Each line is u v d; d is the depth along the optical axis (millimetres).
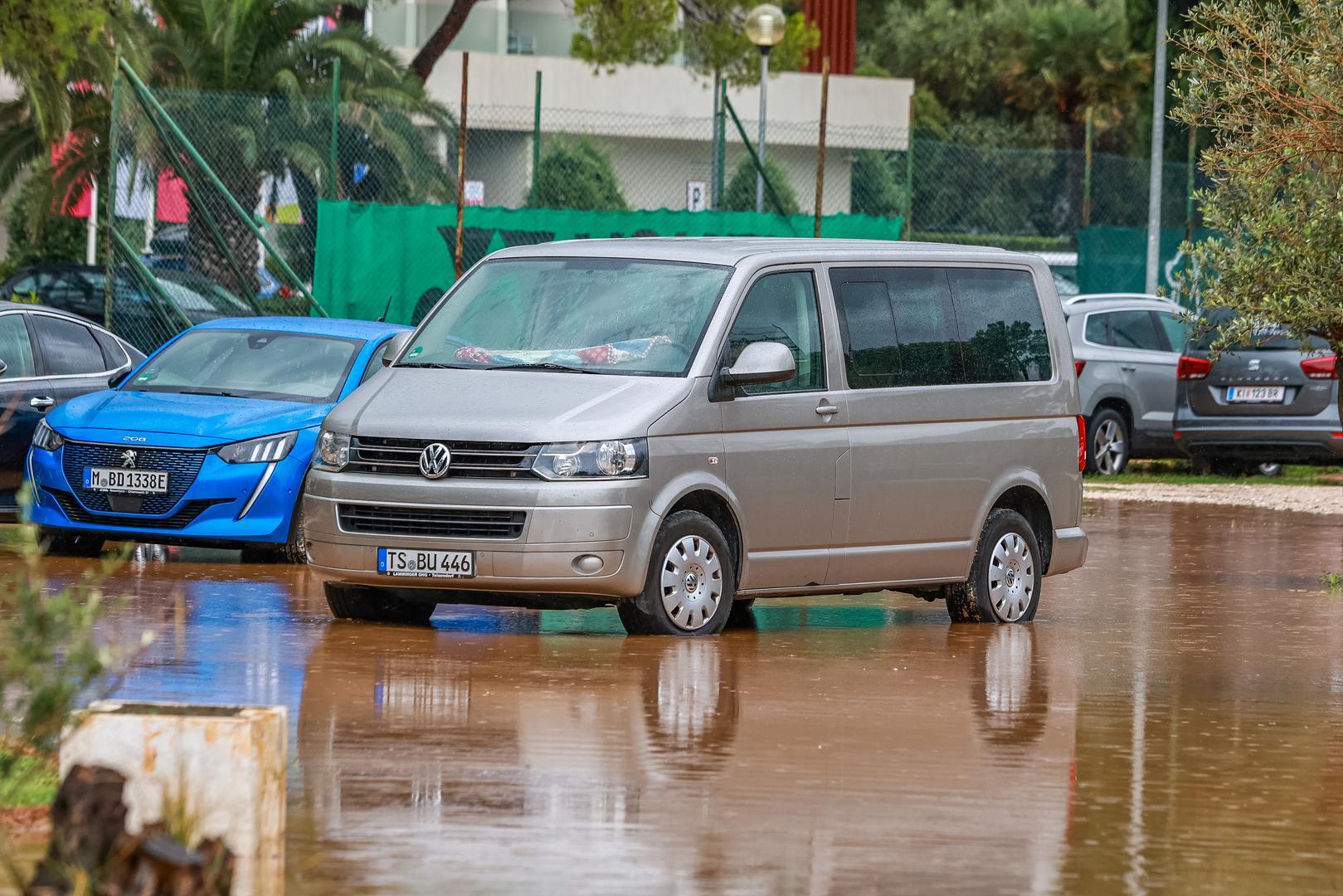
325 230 43781
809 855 11703
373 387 21750
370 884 10758
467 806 12703
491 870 11133
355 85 58750
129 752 9820
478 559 20109
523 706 16406
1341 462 47250
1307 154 26609
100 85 56438
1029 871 11484
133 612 21656
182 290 46719
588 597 20609
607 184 69938
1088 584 28250
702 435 20812
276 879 10109
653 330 21391
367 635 20578
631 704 16656
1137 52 122562
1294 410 45875
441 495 20266
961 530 23406
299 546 26609
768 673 18641
